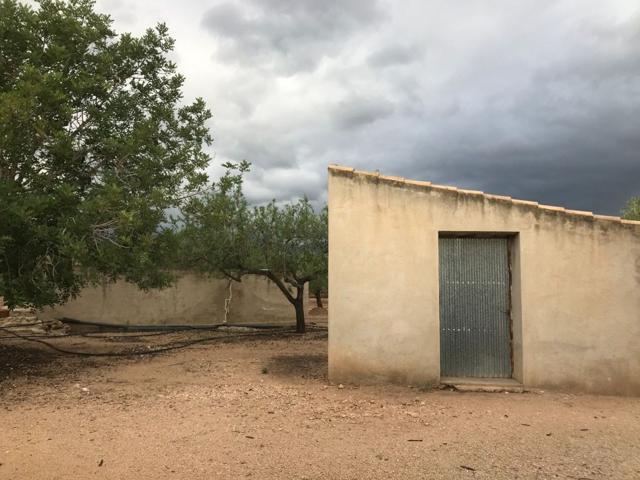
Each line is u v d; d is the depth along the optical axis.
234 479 4.37
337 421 6.12
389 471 4.57
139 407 6.79
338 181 8.19
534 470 4.62
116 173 10.17
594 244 7.84
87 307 17.50
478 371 8.25
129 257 9.57
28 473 4.47
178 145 11.83
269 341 14.32
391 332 7.99
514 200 7.95
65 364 10.38
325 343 13.87
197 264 15.88
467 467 4.67
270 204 15.88
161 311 18.08
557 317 7.80
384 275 8.05
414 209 8.09
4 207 8.05
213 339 14.83
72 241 8.59
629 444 5.35
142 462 4.74
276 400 7.14
